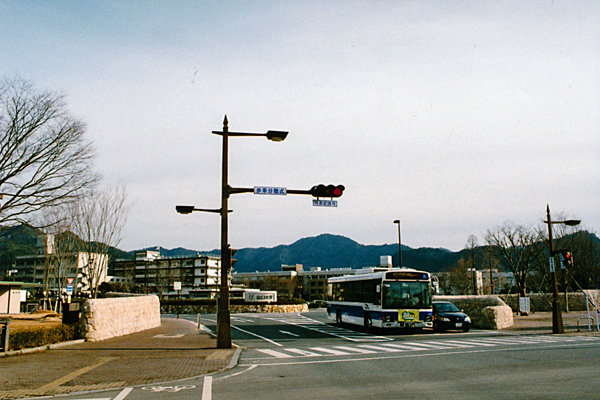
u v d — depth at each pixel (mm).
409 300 22375
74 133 23719
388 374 10930
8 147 22016
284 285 115938
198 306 52594
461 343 18234
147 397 8477
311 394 8594
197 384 9828
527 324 28484
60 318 30406
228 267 16453
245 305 51406
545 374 10508
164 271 100188
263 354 15258
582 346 16516
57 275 35562
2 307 38281
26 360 13156
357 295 25625
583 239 51656
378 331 23516
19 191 22734
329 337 22016
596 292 42531
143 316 25641
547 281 46406
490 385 9273
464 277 58594
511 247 42188
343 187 16797
